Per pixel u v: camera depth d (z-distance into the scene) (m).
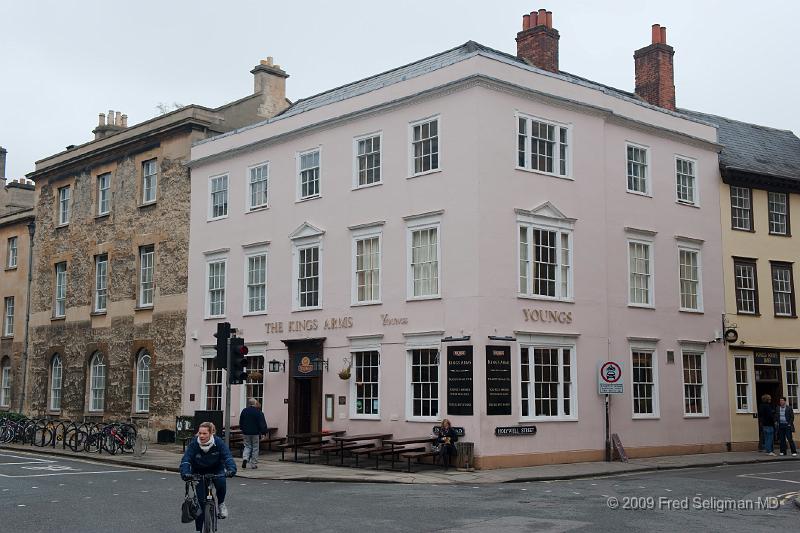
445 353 23.27
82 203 38.56
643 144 28.39
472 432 22.28
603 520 13.49
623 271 26.97
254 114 35.22
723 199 31.16
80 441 29.00
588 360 25.25
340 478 19.97
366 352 25.59
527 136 24.77
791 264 32.66
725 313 30.22
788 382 31.75
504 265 23.47
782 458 27.27
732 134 34.56
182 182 33.09
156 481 19.78
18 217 42.94
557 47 28.98
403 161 25.25
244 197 30.50
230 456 11.55
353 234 26.41
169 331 32.66
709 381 29.25
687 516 14.05
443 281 23.64
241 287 30.05
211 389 30.84
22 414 39.19
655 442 26.94
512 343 23.30
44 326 40.00
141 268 34.75
